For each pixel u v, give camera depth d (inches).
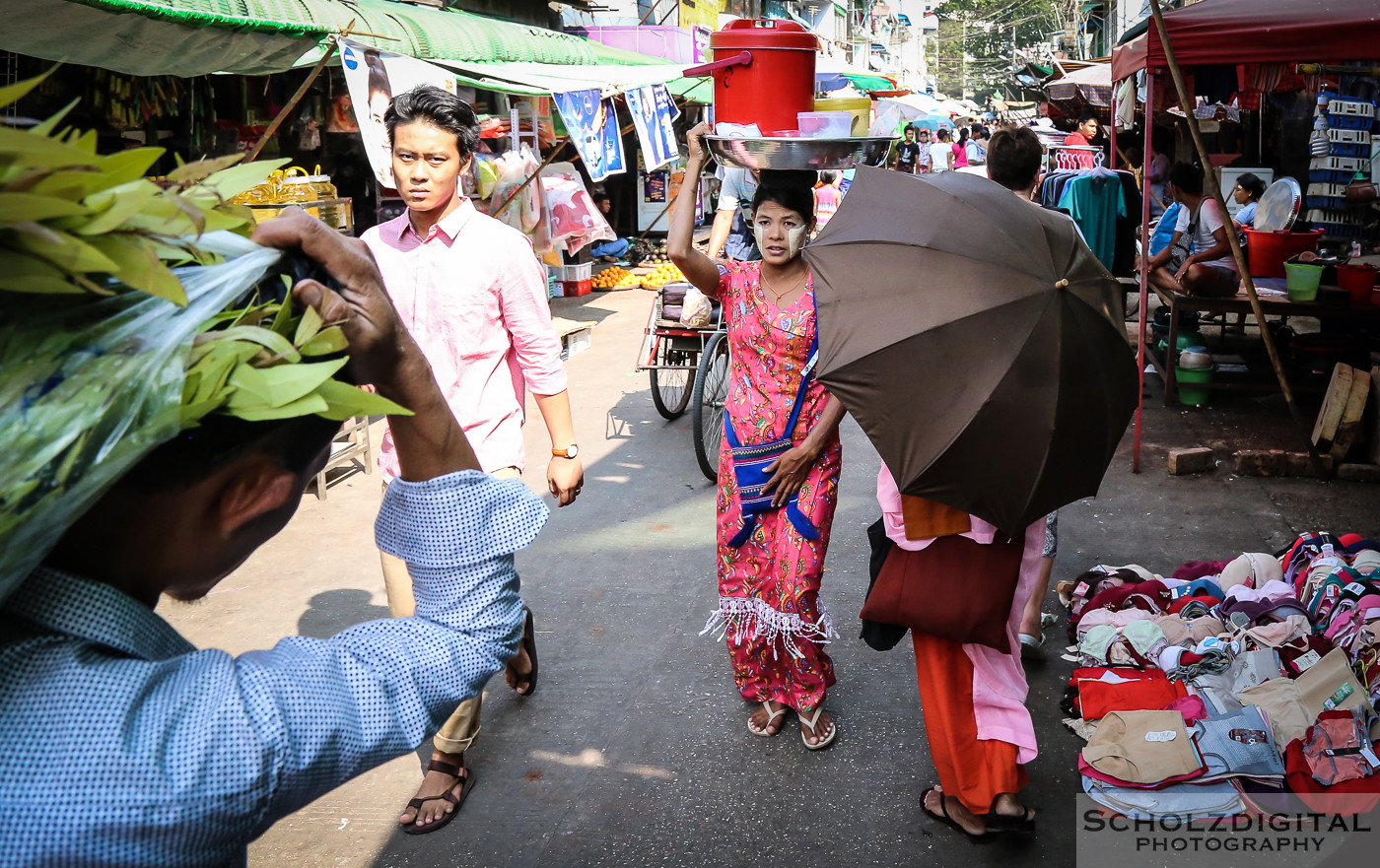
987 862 105.3
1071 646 147.9
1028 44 2476.6
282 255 34.2
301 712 32.7
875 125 126.7
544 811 115.5
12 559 28.0
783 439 119.6
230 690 31.8
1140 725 118.7
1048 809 113.9
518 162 303.4
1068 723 128.8
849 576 175.9
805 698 125.4
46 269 26.5
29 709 29.4
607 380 315.9
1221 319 340.8
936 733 107.3
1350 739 114.1
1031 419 86.7
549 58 393.4
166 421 29.1
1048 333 87.0
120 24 169.5
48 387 27.3
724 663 147.8
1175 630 139.3
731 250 260.1
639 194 589.3
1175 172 294.8
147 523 32.7
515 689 138.3
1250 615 142.6
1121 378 92.5
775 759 124.6
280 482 35.0
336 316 33.5
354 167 326.0
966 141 926.4
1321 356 268.2
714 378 241.9
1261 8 206.8
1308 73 352.2
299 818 115.3
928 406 88.6
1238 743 116.0
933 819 112.6
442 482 39.0
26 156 25.8
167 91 225.3
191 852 30.5
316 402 31.4
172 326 29.6
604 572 179.2
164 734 30.1
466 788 118.7
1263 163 447.5
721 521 125.8
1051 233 93.7
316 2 240.4
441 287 111.7
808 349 116.6
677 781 120.4
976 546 100.8
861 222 100.8
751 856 107.2
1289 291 255.0
